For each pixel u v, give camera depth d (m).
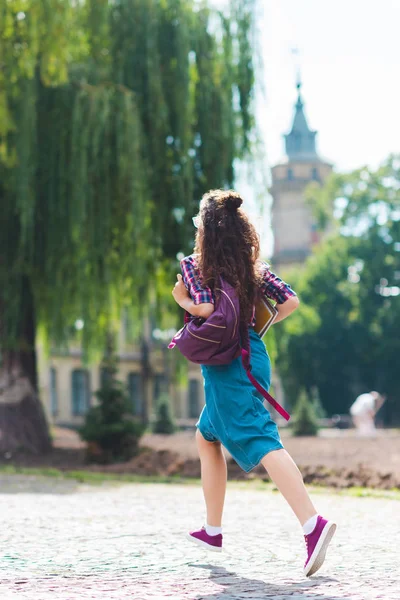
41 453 25.28
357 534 8.59
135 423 23.00
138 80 23.89
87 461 22.91
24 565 6.59
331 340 82.62
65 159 23.17
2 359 25.73
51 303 24.34
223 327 5.93
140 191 22.56
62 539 8.23
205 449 6.56
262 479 17.78
